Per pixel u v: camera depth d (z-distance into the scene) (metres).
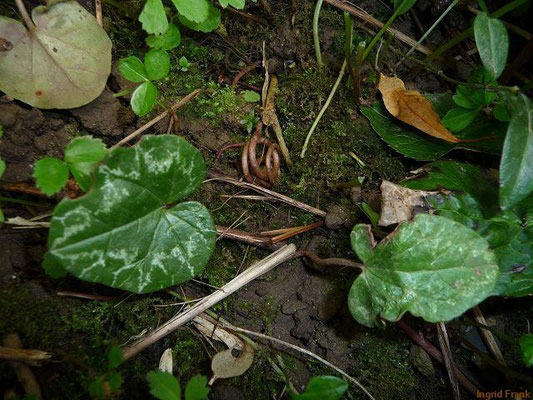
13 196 0.15
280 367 0.16
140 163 0.12
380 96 0.19
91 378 0.14
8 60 0.14
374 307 0.13
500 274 0.15
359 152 0.19
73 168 0.13
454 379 0.16
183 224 0.13
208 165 0.18
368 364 0.16
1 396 0.13
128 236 0.12
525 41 0.22
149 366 0.15
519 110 0.14
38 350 0.14
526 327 0.18
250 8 0.20
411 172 0.18
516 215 0.15
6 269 0.14
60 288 0.15
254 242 0.17
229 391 0.15
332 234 0.18
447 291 0.13
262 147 0.18
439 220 0.13
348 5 0.21
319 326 0.17
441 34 0.22
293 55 0.20
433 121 0.18
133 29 0.18
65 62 0.15
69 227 0.11
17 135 0.15
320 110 0.19
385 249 0.14
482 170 0.18
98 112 0.16
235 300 0.16
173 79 0.18
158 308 0.16
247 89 0.19
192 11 0.16
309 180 0.18
